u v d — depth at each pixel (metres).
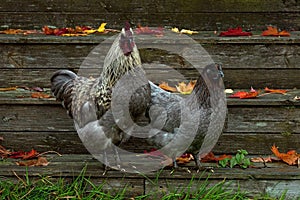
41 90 3.46
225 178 3.11
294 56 3.49
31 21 3.71
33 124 3.37
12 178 3.12
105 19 3.71
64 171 3.12
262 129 3.35
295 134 3.35
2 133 3.38
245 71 3.51
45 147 3.39
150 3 3.70
